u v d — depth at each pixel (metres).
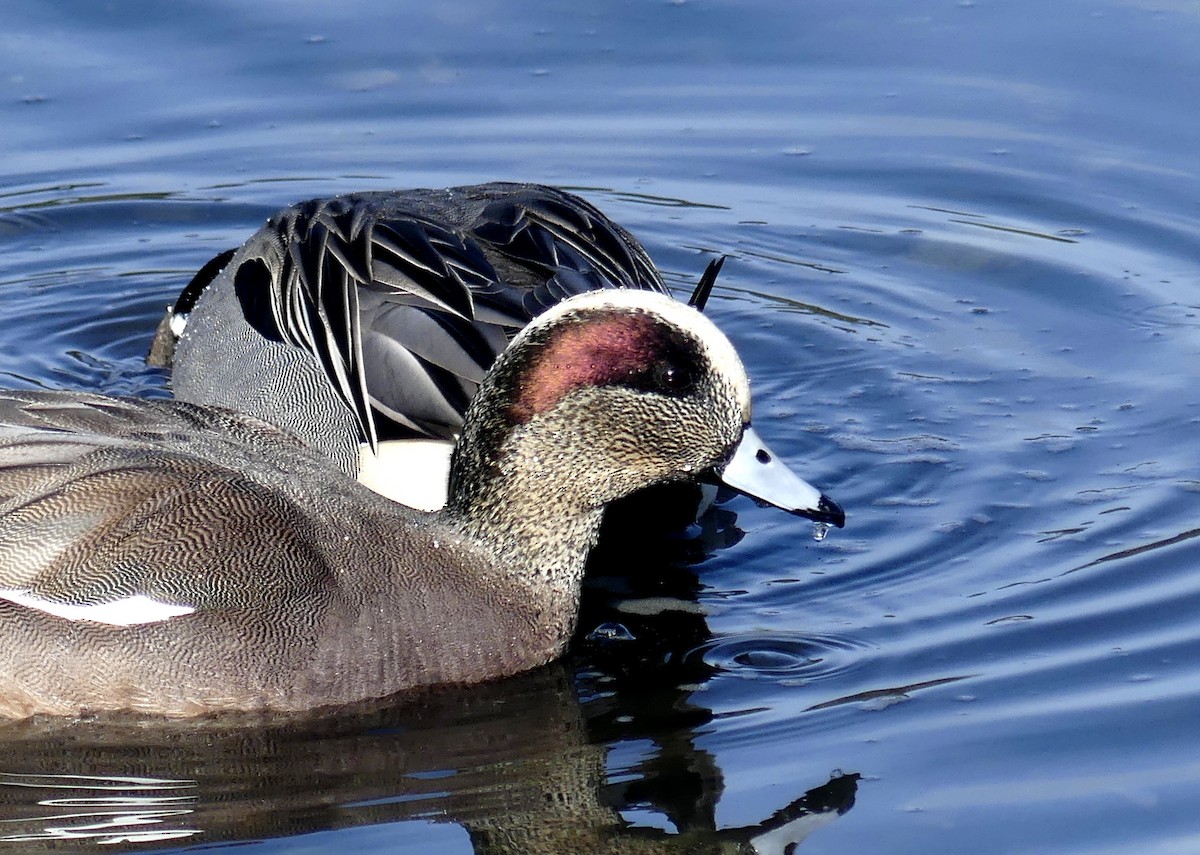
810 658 10.17
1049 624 10.34
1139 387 13.37
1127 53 17.58
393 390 11.82
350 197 13.50
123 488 9.70
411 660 9.86
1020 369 13.80
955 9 18.50
